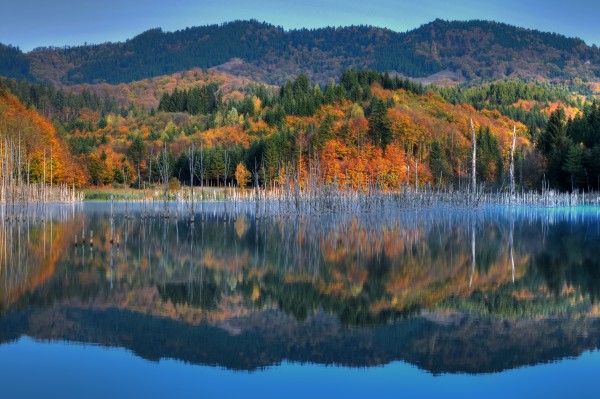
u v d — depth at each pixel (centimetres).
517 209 10075
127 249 4741
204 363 2098
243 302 2902
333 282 3384
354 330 2455
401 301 2917
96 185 15388
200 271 3734
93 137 19962
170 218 8062
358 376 1980
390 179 12975
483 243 5116
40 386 1892
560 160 12138
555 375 1981
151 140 19300
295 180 9075
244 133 18612
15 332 2409
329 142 14000
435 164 13788
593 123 14275
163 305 2838
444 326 2508
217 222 7444
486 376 1973
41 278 3444
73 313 2684
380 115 15150
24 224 6794
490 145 15038
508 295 3036
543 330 2433
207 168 14650
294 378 1973
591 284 3303
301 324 2536
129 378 1958
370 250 4694
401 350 2211
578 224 6994
